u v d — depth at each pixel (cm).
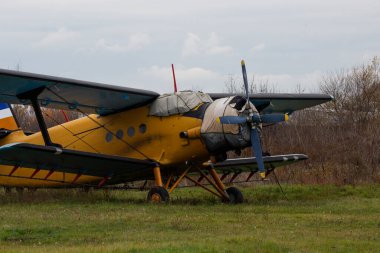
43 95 4594
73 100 4684
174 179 4866
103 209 3931
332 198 5016
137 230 3006
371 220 3397
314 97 5159
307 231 2969
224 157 4469
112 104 4738
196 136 4359
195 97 4500
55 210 3906
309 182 6519
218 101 4353
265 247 2470
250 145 4303
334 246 2552
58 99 4678
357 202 4550
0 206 4247
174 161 4550
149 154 4669
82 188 5456
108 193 5288
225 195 4681
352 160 6981
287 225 3173
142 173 4769
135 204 4275
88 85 4347
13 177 5122
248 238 2662
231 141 4241
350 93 9331
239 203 4525
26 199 4766
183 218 3403
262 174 4241
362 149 7038
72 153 4275
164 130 4569
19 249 2517
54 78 4247
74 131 5188
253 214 3634
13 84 4291
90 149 5062
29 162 4447
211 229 3022
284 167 6994
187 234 2861
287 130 7994
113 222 3262
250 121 4250
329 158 7225
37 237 2855
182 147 4469
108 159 4381
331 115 8650
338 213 3803
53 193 5188
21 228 3069
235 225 3153
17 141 5562
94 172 4675
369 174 6588
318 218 3450
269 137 7900
